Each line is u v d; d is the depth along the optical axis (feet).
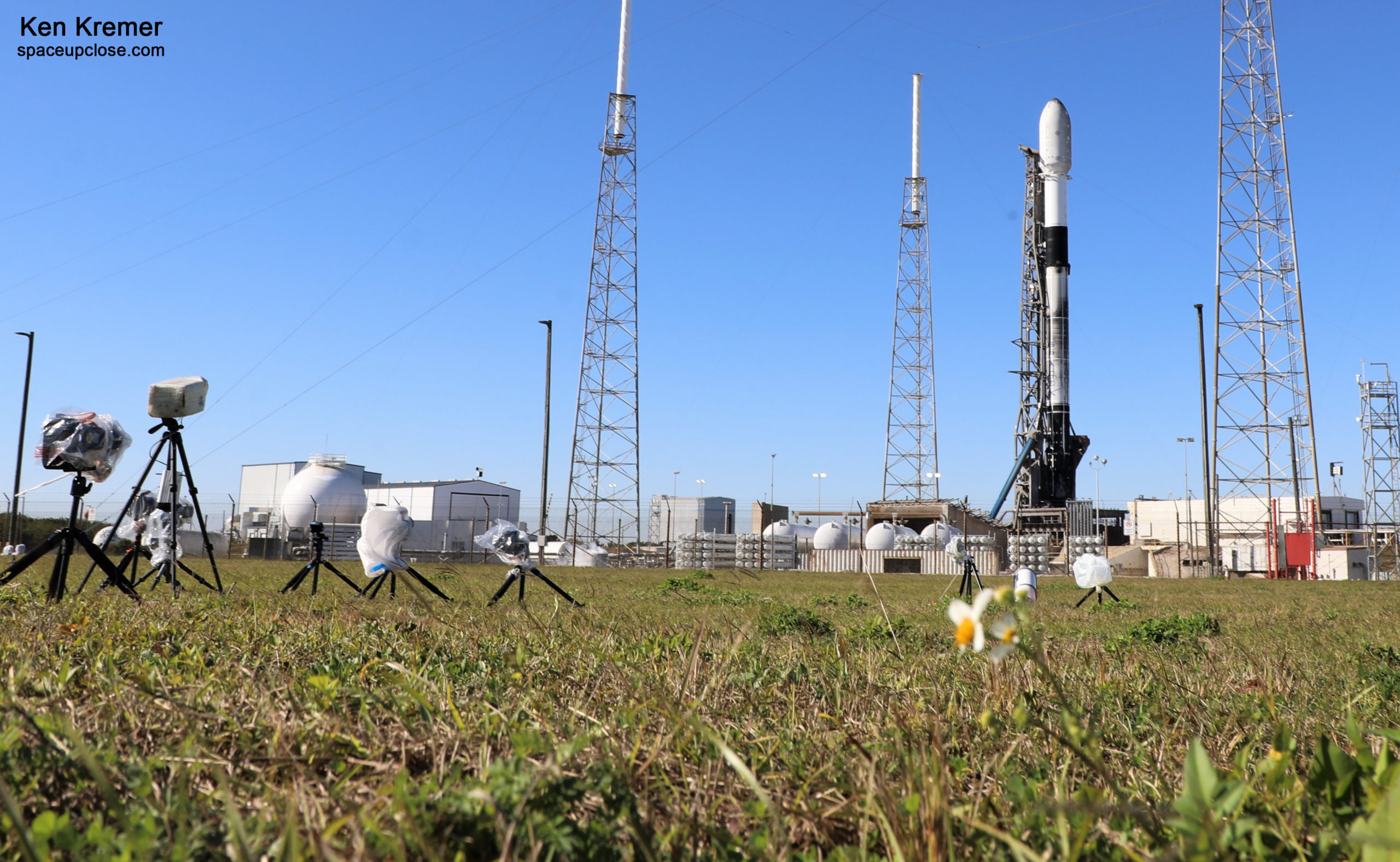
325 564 37.55
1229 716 10.45
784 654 15.76
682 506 269.03
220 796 6.23
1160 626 26.22
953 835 5.63
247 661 12.57
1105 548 153.48
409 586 15.47
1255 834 5.04
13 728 7.15
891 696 11.26
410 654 13.85
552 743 7.44
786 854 5.47
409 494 210.59
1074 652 17.66
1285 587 87.92
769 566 157.17
